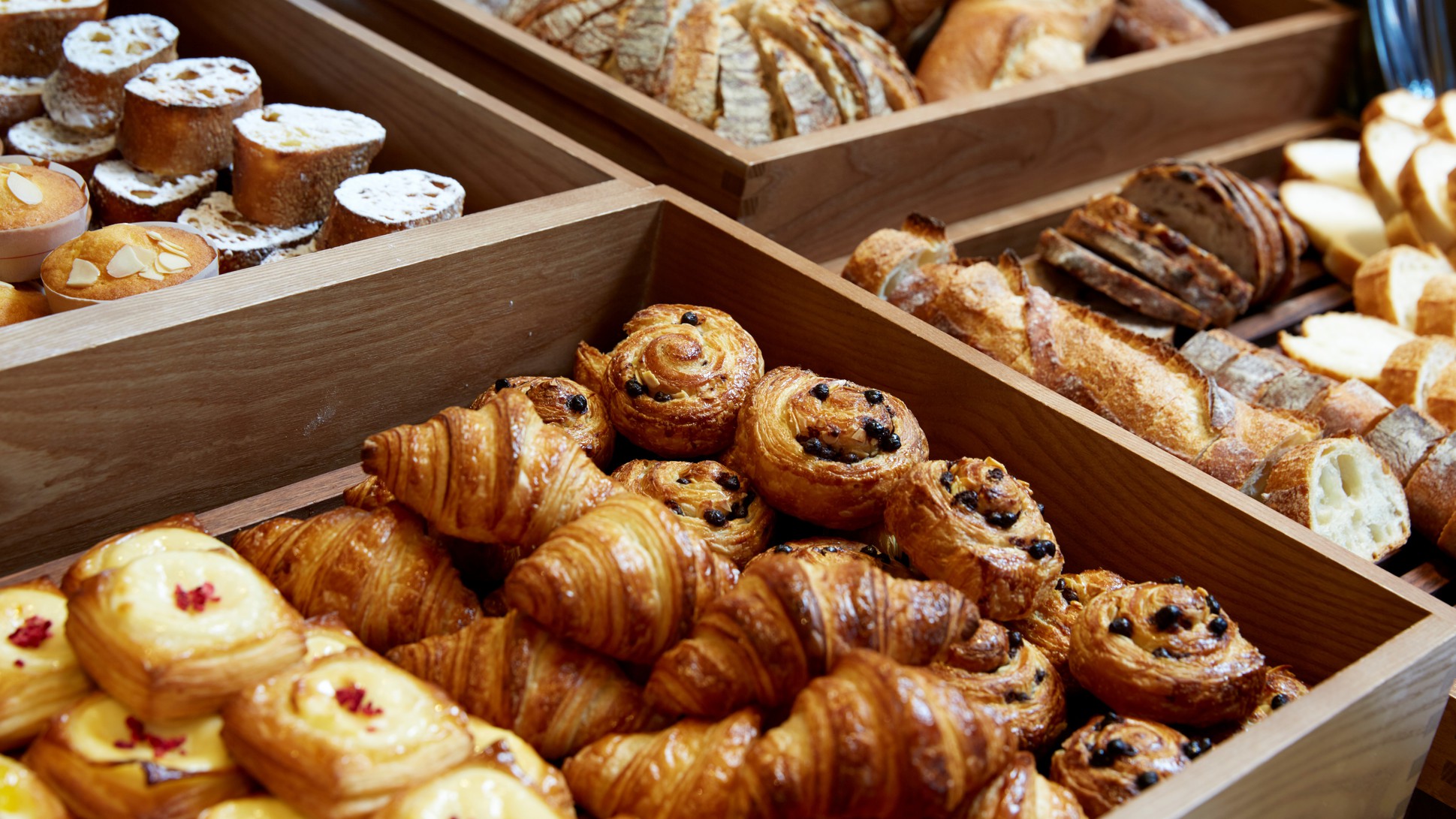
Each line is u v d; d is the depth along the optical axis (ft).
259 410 3.71
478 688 3.36
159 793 3.15
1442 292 4.64
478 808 3.17
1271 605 3.66
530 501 3.45
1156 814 3.22
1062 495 3.83
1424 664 3.49
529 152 4.22
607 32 4.73
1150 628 3.51
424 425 3.49
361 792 3.15
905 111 4.69
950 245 4.39
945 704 3.20
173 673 3.18
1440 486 4.13
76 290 3.77
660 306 4.00
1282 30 5.70
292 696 3.19
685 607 3.39
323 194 4.19
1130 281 4.62
